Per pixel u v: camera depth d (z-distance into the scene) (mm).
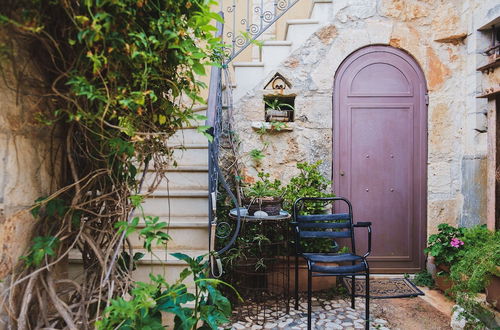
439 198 3123
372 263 3174
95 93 910
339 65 3195
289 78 3197
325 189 3104
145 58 936
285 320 2275
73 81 894
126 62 946
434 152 3127
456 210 3121
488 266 1786
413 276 3098
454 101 3121
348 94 3199
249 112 3211
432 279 2951
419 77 3168
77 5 911
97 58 875
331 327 2191
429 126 3133
